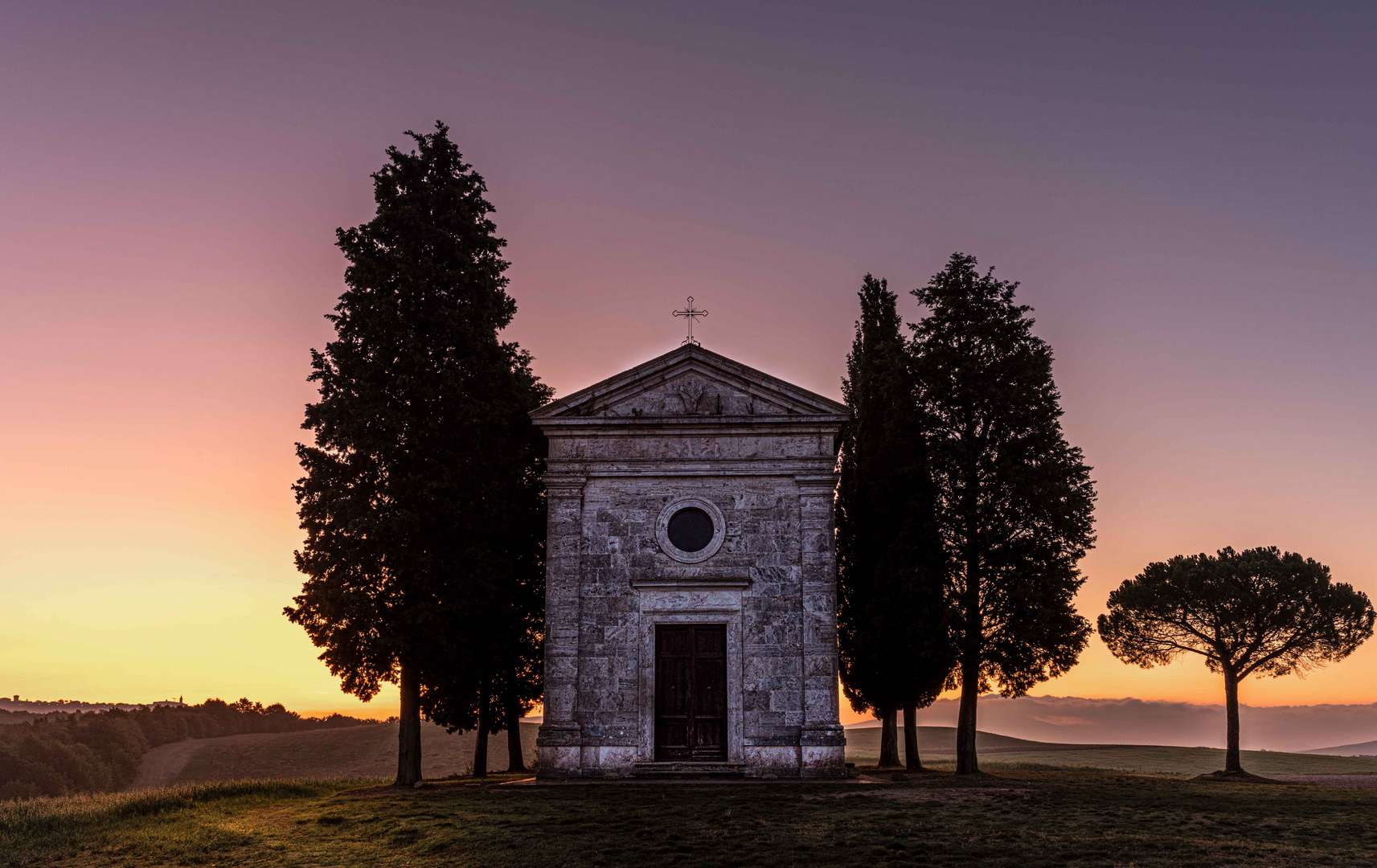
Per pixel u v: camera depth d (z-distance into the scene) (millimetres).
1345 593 39562
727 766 30469
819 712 30734
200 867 21016
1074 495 37281
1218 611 40719
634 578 32062
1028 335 39281
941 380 39031
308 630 33969
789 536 32156
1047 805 25719
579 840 21672
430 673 33719
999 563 37031
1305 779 43969
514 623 36219
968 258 40188
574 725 31016
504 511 36156
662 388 33438
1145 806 25703
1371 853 19641
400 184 37875
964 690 37594
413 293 35719
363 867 20344
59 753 92938
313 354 35562
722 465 32594
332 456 34656
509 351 39469
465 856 20750
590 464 32812
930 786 30781
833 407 32625
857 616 40500
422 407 35375
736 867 19172
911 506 38062
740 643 31516
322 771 92312
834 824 22953
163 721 120438
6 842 23297
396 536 33500
